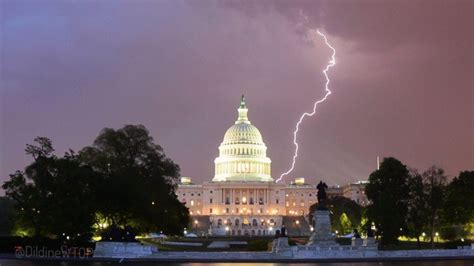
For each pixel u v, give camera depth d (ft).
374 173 524.11
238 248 499.92
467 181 509.35
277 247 382.42
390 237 474.90
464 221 500.33
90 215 429.38
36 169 422.00
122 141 496.64
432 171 515.09
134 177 465.47
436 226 535.19
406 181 514.68
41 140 435.53
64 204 412.77
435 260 368.07
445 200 506.48
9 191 429.79
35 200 415.64
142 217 475.31
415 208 502.38
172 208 497.05
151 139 510.17
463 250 398.01
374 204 486.79
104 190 453.17
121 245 378.94
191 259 370.73
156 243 572.92
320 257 379.14
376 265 333.21
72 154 451.53
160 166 502.38
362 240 405.18
